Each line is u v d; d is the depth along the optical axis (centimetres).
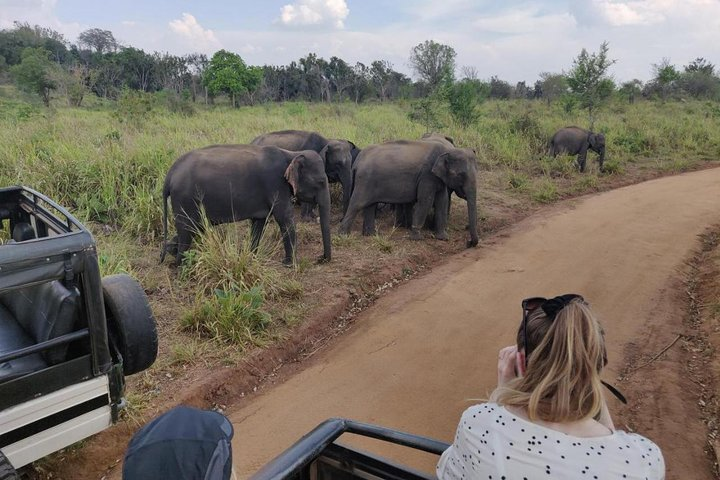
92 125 1572
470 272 848
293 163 770
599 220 1140
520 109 2894
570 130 1672
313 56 4988
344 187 1113
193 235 757
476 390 534
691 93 4262
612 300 744
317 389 536
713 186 1473
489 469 161
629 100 3625
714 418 488
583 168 1658
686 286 806
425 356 598
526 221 1142
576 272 846
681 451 439
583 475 154
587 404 164
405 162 966
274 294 695
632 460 158
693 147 2061
